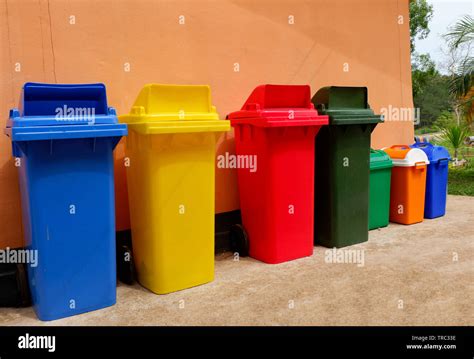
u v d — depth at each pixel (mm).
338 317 2906
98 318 2943
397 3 6363
